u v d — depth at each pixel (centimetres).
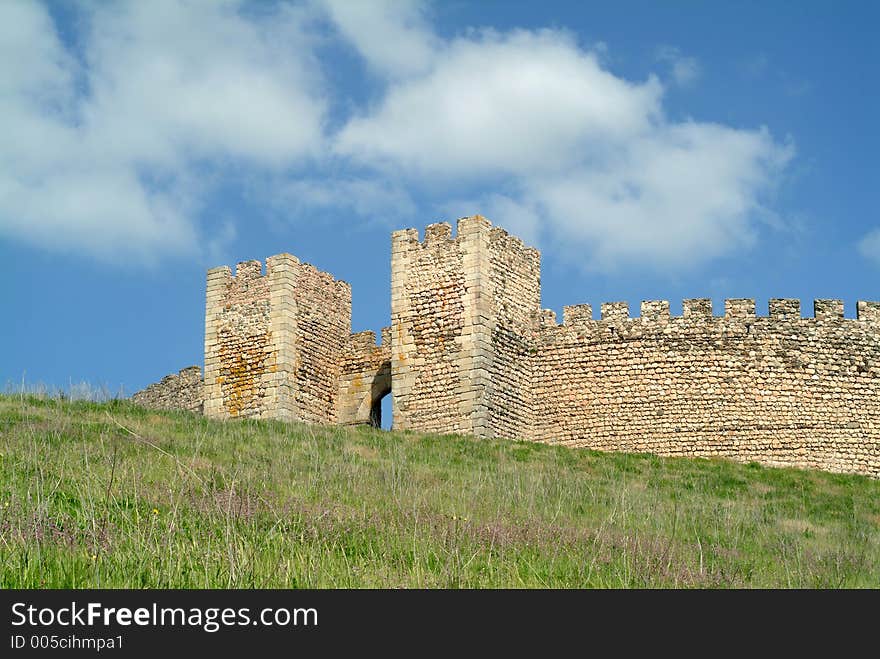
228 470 3350
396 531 2816
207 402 5503
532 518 3133
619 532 3102
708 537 3303
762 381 5044
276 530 2730
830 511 4047
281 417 5306
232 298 5556
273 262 5497
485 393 5000
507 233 5338
